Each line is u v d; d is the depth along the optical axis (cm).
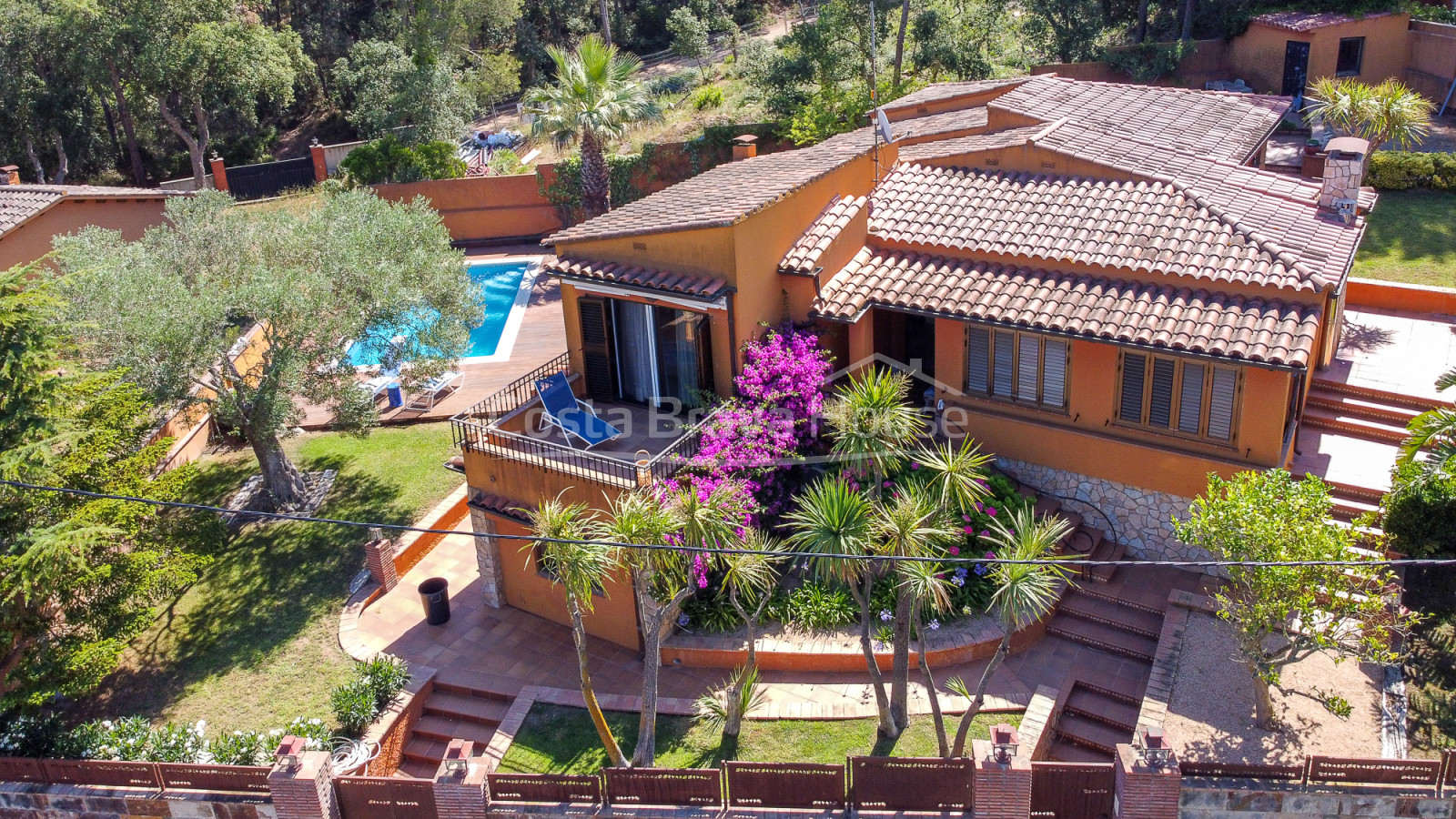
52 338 1644
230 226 2225
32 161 4778
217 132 5250
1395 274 2322
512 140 4722
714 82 4859
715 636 1677
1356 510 1627
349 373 2067
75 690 1494
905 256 1895
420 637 1788
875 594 1681
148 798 1451
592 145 3161
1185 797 1248
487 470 1770
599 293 1867
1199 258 1655
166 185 4472
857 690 1576
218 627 1844
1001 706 1510
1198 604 1596
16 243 2750
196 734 1559
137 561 1582
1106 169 1906
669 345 1853
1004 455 1862
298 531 2084
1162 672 1471
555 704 1612
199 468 2325
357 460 2328
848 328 1934
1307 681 1422
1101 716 1502
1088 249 1733
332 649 1772
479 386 2656
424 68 4431
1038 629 1644
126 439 1734
